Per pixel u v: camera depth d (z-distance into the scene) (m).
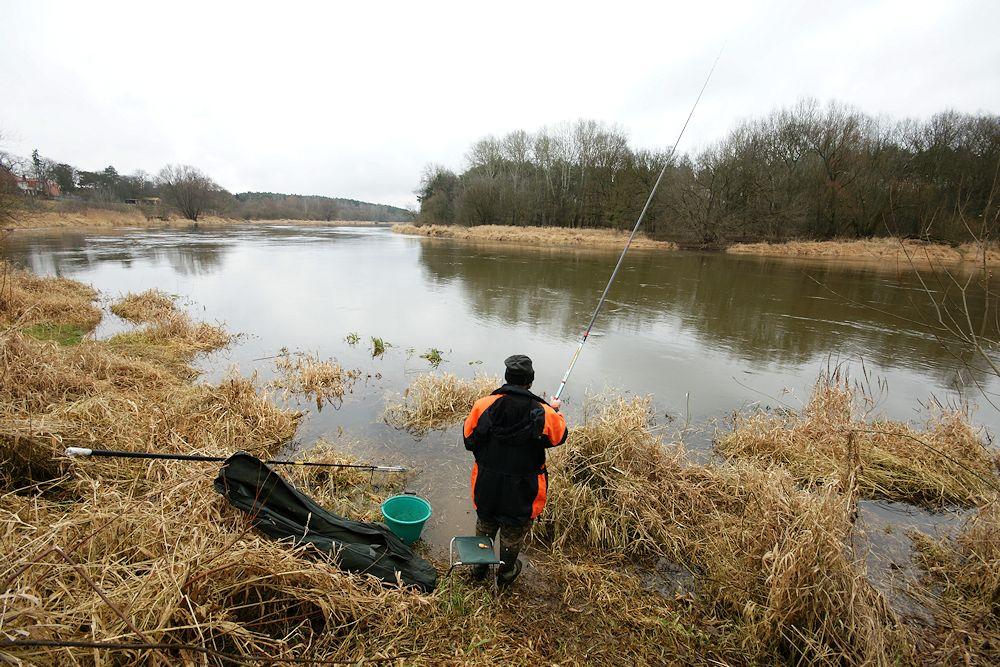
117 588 2.03
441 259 20.81
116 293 11.12
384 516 3.04
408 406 5.21
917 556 3.17
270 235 37.91
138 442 3.52
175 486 2.78
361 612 2.31
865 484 3.91
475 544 2.64
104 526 2.18
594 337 8.63
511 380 2.66
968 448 4.27
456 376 6.27
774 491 3.05
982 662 2.35
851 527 2.80
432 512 3.41
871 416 5.45
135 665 1.79
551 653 2.31
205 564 2.17
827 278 16.88
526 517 2.61
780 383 6.54
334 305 10.76
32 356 4.48
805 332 9.44
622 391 6.02
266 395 4.73
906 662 2.33
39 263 16.38
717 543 2.99
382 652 2.17
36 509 2.38
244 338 7.85
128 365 5.22
